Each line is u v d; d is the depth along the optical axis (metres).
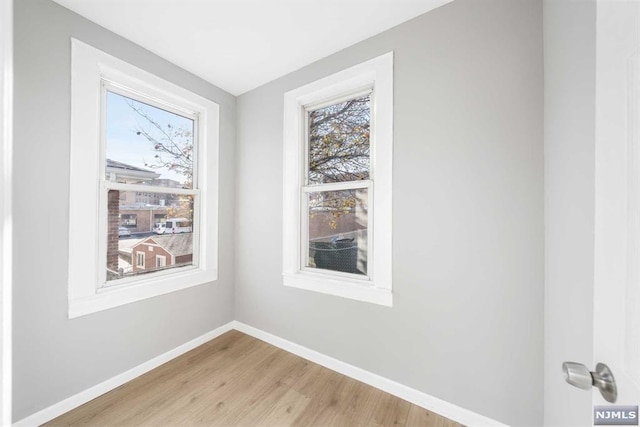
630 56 0.47
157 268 2.04
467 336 1.41
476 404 1.38
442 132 1.48
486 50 1.36
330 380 1.77
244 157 2.50
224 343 2.27
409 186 1.58
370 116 1.86
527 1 1.26
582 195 0.83
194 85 2.19
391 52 1.65
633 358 0.45
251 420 1.42
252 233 2.43
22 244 1.33
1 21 0.69
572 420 0.91
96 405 1.52
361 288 1.76
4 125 0.69
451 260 1.46
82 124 1.54
